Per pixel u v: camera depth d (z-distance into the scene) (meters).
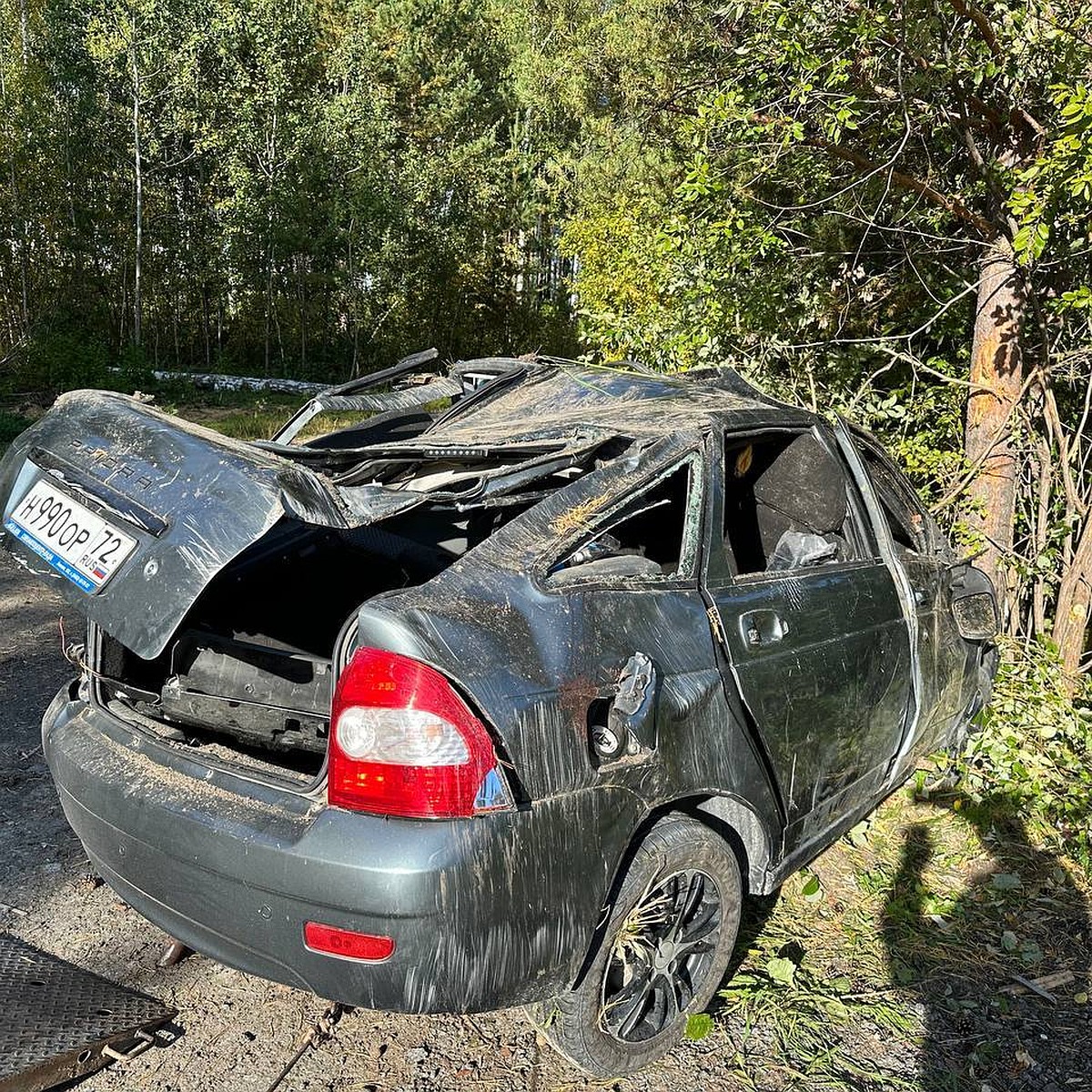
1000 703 4.58
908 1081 2.48
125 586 2.14
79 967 2.67
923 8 4.67
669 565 3.07
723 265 6.16
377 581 3.09
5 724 4.24
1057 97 4.25
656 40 16.47
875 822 3.85
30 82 28.64
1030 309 5.41
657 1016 2.48
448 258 33.28
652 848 2.29
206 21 31.27
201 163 33.22
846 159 5.64
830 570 3.09
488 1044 2.52
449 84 40.03
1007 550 5.40
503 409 3.63
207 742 2.60
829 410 5.88
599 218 16.20
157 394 23.12
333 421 4.21
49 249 30.41
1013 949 3.10
